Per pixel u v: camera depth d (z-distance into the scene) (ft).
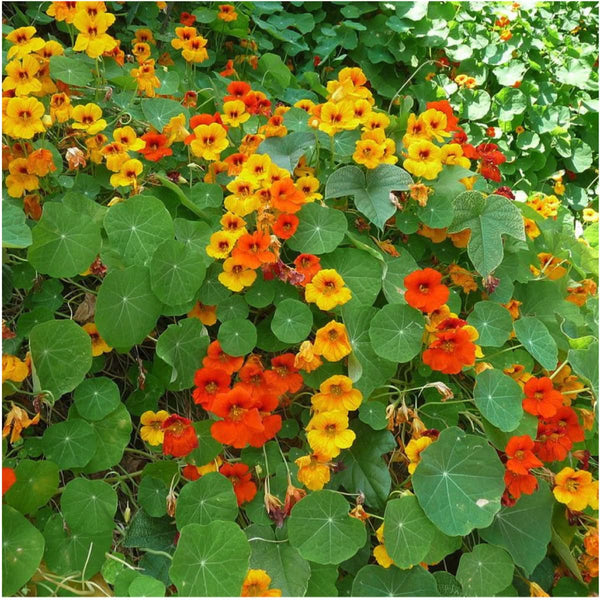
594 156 6.07
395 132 3.25
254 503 2.40
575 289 3.30
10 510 2.07
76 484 2.23
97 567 2.22
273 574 2.25
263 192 2.69
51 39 3.66
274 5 4.83
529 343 2.66
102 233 2.70
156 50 4.15
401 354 2.50
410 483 2.64
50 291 2.62
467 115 5.44
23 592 2.15
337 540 2.26
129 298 2.45
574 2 6.42
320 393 2.45
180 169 3.10
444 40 5.14
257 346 2.65
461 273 2.99
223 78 4.00
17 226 2.35
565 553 2.52
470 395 2.79
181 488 2.46
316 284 2.48
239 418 2.31
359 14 5.04
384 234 2.99
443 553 2.36
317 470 2.35
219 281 2.61
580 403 2.95
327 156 3.10
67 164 3.10
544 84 5.94
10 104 2.64
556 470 2.70
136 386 2.67
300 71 5.02
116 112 3.30
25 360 2.33
